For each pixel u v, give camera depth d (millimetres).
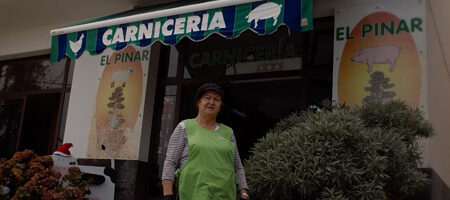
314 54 5730
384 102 4488
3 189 4891
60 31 5387
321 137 3584
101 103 6480
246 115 6145
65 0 6852
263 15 4238
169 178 3035
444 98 5656
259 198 3779
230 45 6402
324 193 3428
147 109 6289
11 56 8227
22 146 7918
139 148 6078
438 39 5387
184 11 4578
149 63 6316
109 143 6266
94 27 5141
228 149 3139
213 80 6371
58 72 7844
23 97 8125
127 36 4938
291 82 5934
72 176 5250
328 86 5570
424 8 4570
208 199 2934
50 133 7680
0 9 7371
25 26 7922
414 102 4430
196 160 3043
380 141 3600
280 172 3549
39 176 5004
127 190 5949
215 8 4457
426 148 4207
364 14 4863
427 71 4438
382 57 4668
